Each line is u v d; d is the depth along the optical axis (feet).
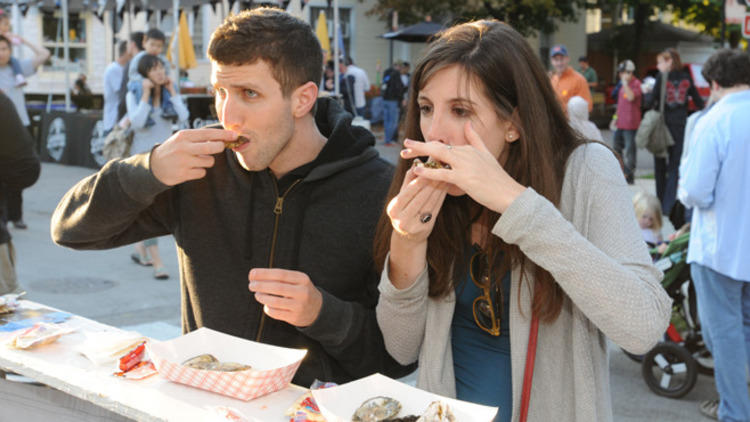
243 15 5.72
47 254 24.25
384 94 58.70
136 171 5.76
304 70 5.79
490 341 5.69
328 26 79.61
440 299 5.68
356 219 6.41
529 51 5.31
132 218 6.25
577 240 4.72
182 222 6.59
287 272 5.51
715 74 12.44
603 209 5.17
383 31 83.82
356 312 5.92
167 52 68.49
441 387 5.65
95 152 41.24
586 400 5.26
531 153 5.23
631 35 111.45
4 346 5.98
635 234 5.17
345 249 6.39
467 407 4.75
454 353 5.85
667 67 33.88
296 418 4.76
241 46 5.49
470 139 4.93
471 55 5.11
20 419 6.21
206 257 6.51
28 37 67.87
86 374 5.44
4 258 11.08
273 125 5.73
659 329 4.87
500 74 5.13
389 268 5.63
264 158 5.83
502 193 4.73
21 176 10.62
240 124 5.66
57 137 43.70
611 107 90.68
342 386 4.95
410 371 6.73
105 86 35.42
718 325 12.64
